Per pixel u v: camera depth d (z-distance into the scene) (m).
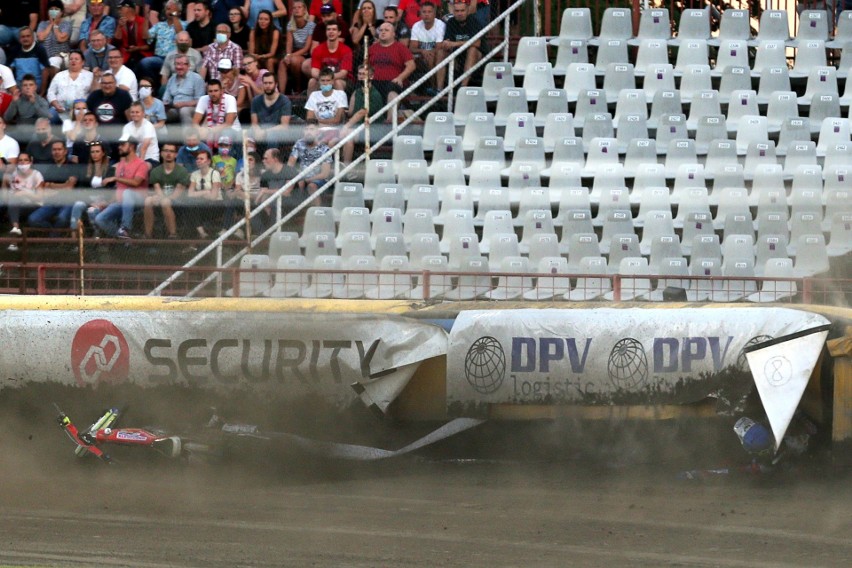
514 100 55.72
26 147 52.44
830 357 34.56
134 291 44.81
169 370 38.75
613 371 36.44
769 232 49.75
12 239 46.38
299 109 55.59
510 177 52.72
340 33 57.56
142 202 49.38
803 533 27.31
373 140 54.06
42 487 33.19
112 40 57.75
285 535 27.19
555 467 36.44
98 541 26.47
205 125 53.03
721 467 35.12
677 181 52.28
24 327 39.44
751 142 52.81
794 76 57.34
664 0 64.19
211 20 57.84
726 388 35.56
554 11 65.94
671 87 56.59
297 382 38.06
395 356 37.50
